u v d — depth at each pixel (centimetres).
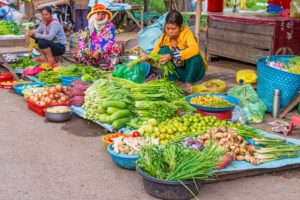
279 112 553
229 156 389
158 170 348
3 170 402
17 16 1261
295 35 727
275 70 546
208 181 379
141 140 412
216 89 598
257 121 532
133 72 613
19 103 612
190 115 462
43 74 665
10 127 514
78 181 382
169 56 593
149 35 705
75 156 434
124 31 1227
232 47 805
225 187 374
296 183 386
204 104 498
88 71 644
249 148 407
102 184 377
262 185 380
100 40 727
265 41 729
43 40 805
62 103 559
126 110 489
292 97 550
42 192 364
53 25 816
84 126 520
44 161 421
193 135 429
